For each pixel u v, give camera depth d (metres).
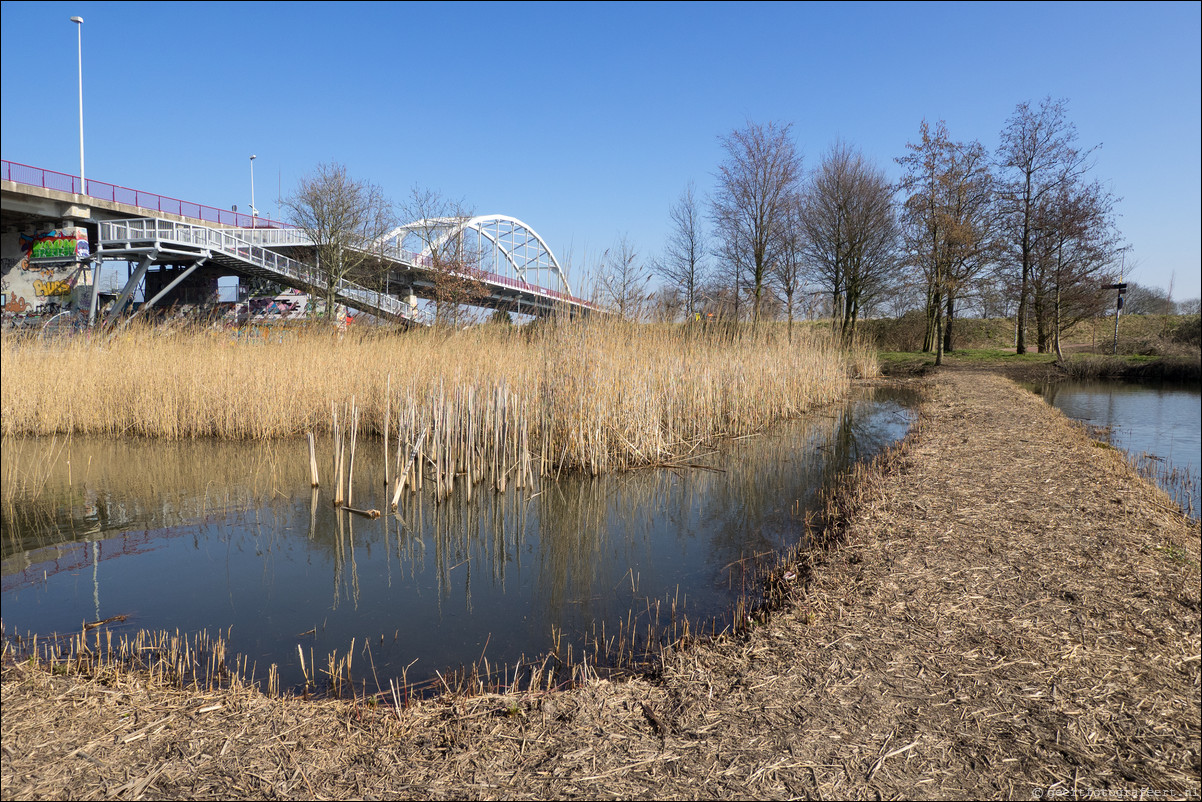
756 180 25.75
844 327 26.61
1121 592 3.84
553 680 3.18
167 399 9.91
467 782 2.24
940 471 7.12
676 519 6.29
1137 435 11.77
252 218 31.19
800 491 7.30
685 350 10.44
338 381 10.49
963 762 2.34
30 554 5.23
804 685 2.86
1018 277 25.94
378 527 6.02
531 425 8.34
